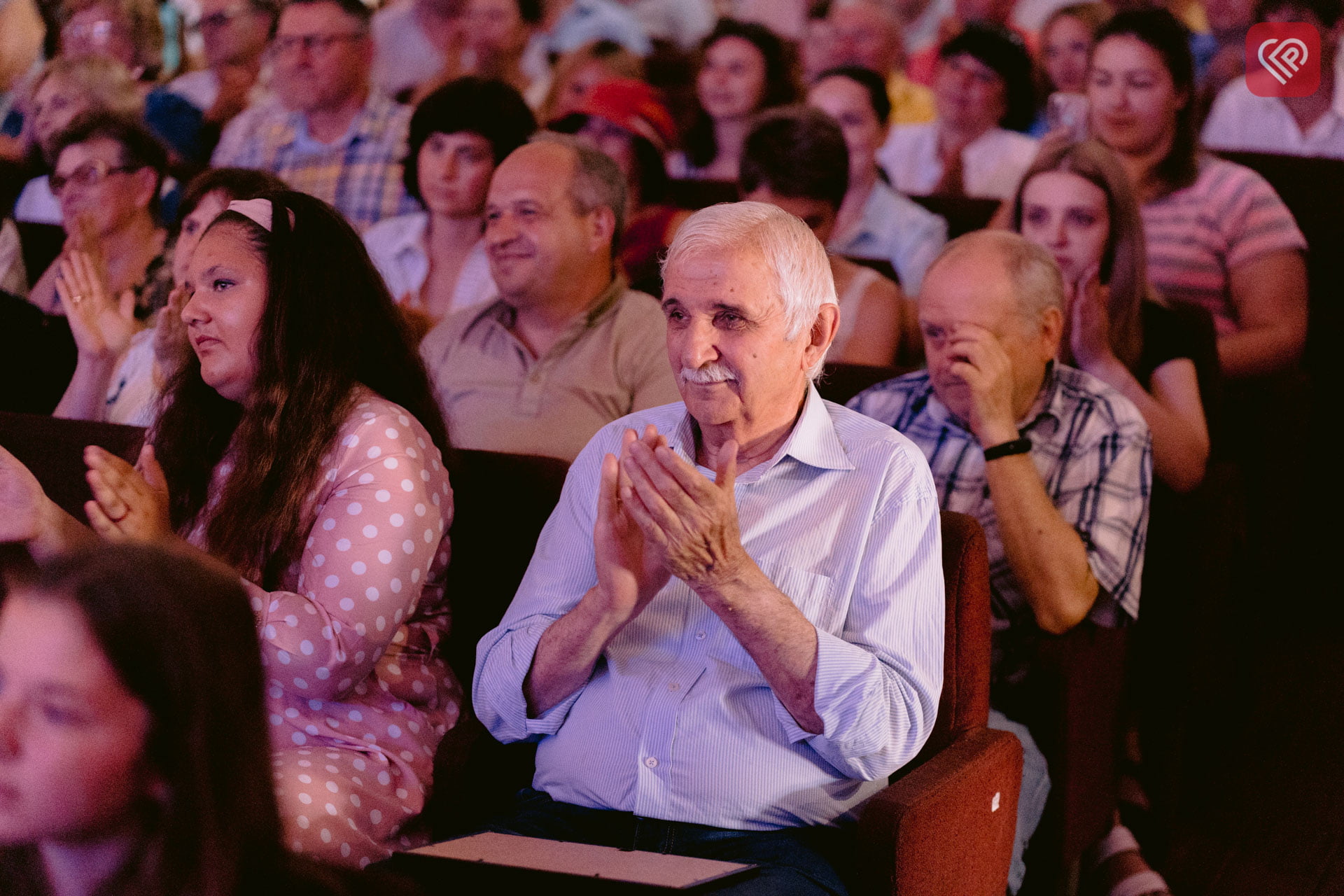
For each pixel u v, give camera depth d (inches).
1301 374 120.7
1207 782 99.7
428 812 63.7
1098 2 146.6
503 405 103.0
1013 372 79.7
